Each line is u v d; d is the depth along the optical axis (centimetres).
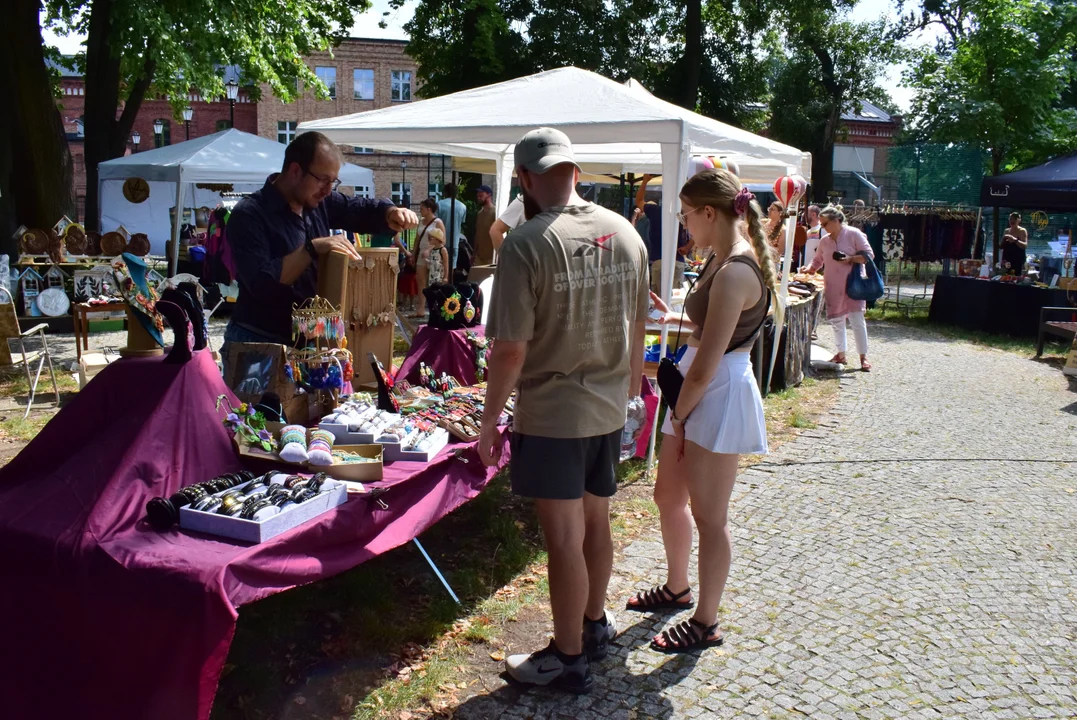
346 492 265
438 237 1172
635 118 494
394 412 350
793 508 475
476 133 520
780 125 2708
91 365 671
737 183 283
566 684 284
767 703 284
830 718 276
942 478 536
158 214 1905
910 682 298
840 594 367
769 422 671
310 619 328
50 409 671
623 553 407
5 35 1219
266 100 4062
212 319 1188
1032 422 690
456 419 353
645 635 327
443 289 450
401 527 285
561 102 552
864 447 605
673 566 342
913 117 1950
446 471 325
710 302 275
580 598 277
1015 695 292
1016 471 554
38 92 1264
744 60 2438
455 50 2189
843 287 882
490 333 250
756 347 746
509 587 367
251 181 1249
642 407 521
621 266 264
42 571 225
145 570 213
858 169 3762
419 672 298
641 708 280
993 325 1197
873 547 421
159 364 261
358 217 387
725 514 304
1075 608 359
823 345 1072
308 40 1606
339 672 295
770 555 408
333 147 325
